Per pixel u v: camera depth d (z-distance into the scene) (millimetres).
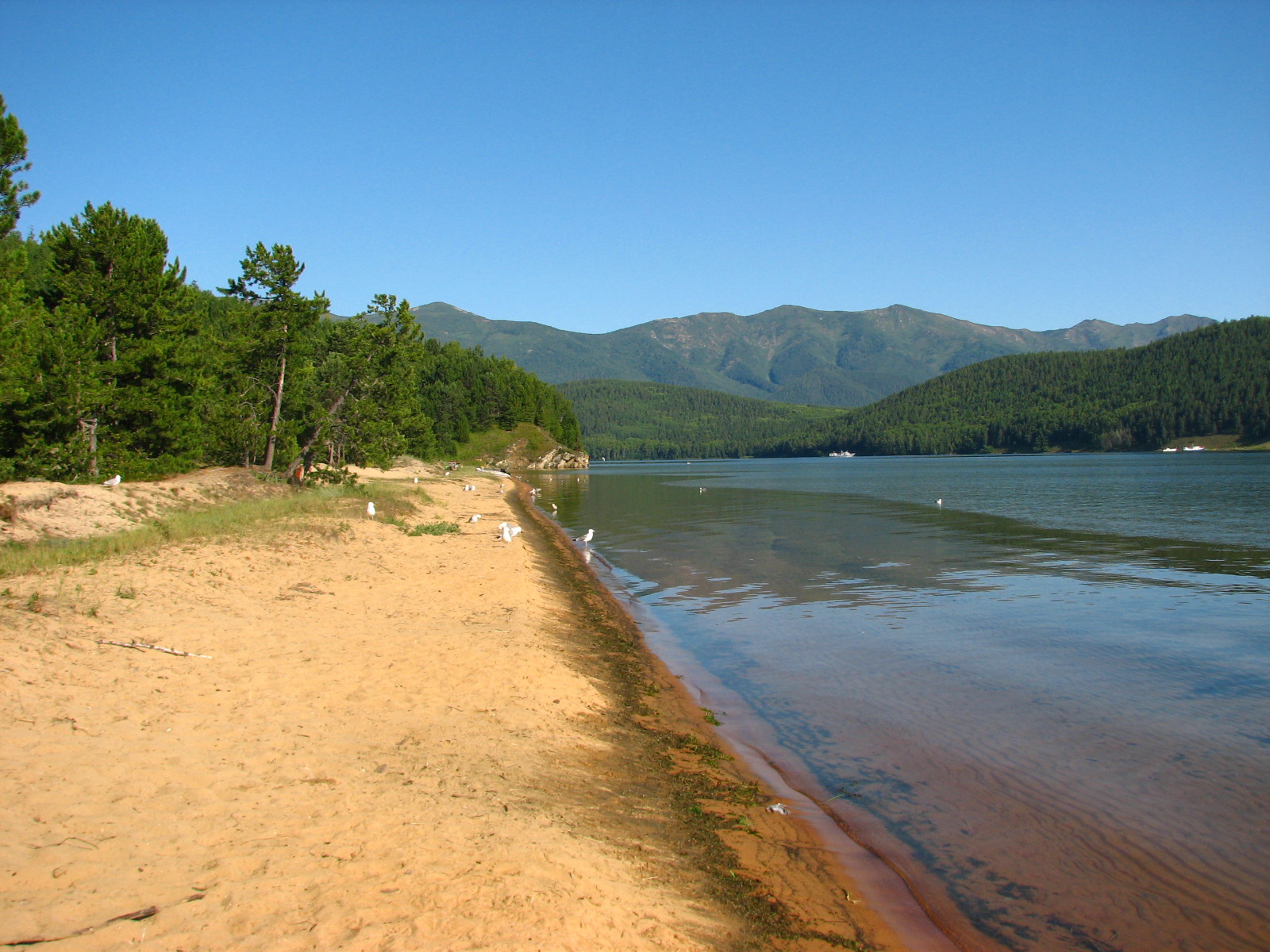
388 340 43000
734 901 6891
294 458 42219
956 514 47562
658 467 184500
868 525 41906
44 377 29125
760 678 14625
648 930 5938
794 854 8039
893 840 8500
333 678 11781
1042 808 9297
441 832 6945
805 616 19797
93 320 31672
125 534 21672
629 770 9883
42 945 4668
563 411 180000
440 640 14641
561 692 12445
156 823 6539
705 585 24531
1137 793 9664
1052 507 51156
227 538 22672
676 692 13758
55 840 6023
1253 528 38250
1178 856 8219
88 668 10617
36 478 29016
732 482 99562
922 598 21906
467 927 5402
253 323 40125
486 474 103562
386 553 24797
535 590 21062
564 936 5465
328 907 5496
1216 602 21000
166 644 12461
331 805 7320
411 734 9781
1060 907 7277
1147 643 16875
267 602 16406
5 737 7918
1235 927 6973
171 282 35719
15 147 26203
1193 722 12070
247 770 7965
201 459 38469
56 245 32375
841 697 13406
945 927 6891
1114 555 29828
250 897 5531
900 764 10578
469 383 151500
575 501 64688
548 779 8984
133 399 32781
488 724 10508
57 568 16938
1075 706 12844
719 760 10625
